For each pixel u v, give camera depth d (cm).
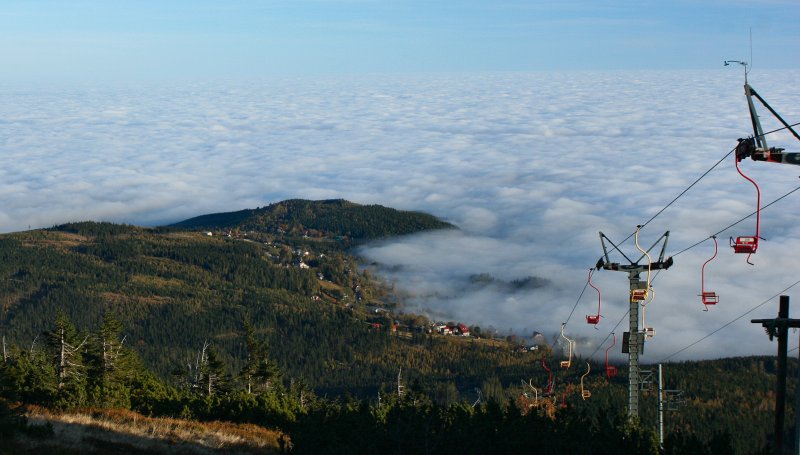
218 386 6344
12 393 3809
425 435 2800
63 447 2841
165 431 3600
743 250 1950
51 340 5588
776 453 2091
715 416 7388
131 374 5984
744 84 1797
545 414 3031
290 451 3195
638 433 2811
